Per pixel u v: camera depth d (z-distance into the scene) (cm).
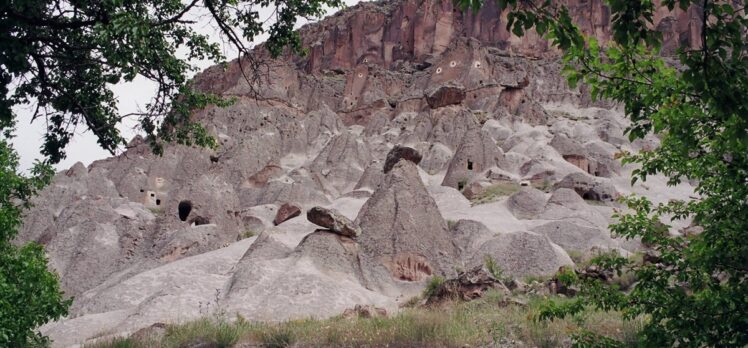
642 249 4912
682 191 7444
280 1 1672
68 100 1562
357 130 11750
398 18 16500
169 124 1794
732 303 1150
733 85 936
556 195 6069
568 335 1912
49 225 6594
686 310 1209
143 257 5162
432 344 1958
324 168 9288
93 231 5525
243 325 2434
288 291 3494
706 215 1300
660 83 1170
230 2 1579
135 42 1402
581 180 6800
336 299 3494
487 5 15238
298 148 10869
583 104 11881
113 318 3347
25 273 1975
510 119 10356
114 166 10419
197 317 3105
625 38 953
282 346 2022
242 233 5978
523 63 13238
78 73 1616
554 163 7900
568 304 1403
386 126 11331
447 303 2852
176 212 5531
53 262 5316
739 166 1212
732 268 1218
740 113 938
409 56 15575
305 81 13988
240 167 9512
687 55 964
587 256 4759
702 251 1239
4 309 1822
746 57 960
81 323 3259
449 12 15562
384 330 2084
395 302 3716
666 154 1372
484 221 5469
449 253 4506
